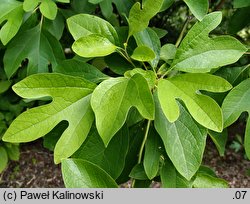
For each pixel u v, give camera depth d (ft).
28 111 1.69
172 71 1.87
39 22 2.21
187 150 1.77
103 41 1.78
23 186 5.19
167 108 1.62
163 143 1.89
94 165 1.74
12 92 2.98
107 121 1.64
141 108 1.63
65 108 1.72
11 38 1.96
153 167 1.86
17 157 3.83
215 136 1.97
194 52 1.78
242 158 5.87
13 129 1.67
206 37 1.79
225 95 1.91
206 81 1.68
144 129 2.00
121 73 1.95
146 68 1.80
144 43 1.90
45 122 1.70
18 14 1.95
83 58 2.01
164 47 1.93
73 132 1.71
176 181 1.90
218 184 2.00
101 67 2.16
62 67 1.92
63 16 2.19
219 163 5.76
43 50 2.13
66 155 1.69
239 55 1.75
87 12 2.19
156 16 3.10
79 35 1.80
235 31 2.25
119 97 1.67
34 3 1.94
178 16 3.18
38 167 5.42
